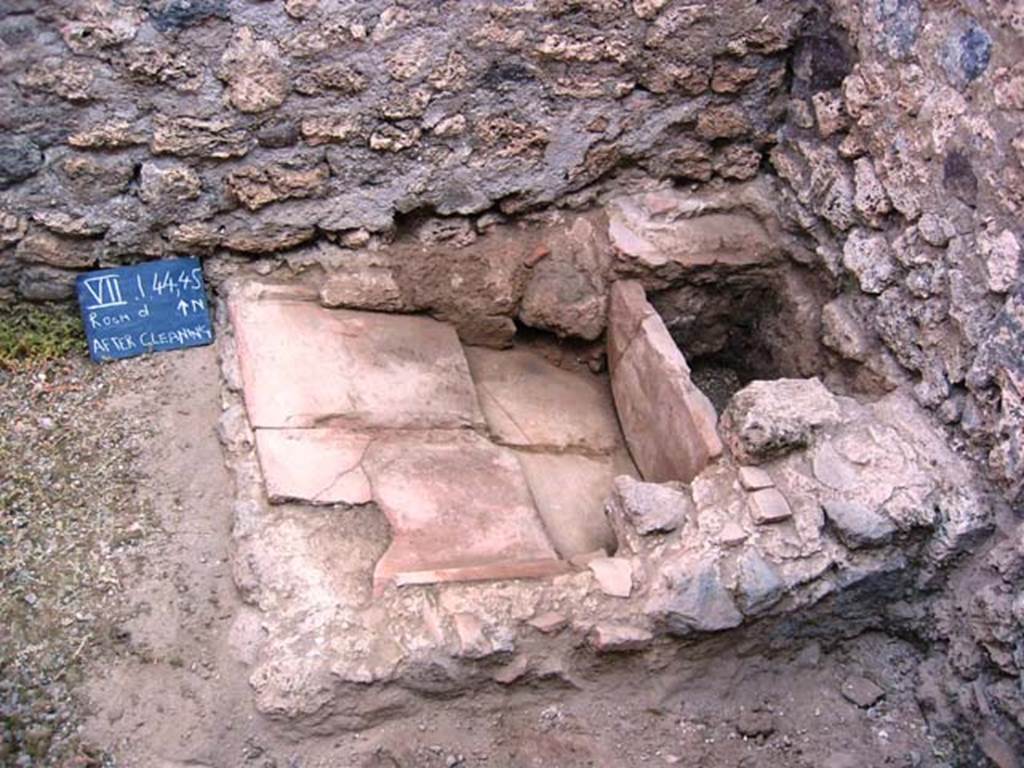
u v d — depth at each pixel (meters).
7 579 2.78
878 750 2.81
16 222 3.14
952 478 2.86
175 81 3.07
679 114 3.48
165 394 3.22
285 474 2.94
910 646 2.97
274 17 3.06
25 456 3.02
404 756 2.67
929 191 2.97
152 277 3.28
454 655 2.66
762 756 2.78
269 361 3.20
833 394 3.12
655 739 2.79
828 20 3.32
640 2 3.28
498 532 2.93
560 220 3.56
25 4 2.90
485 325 3.55
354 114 3.23
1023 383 2.68
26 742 2.56
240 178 3.24
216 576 2.85
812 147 3.41
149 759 2.59
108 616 2.76
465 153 3.37
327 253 3.40
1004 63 2.71
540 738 2.75
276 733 2.64
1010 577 2.74
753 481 2.85
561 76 3.34
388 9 3.12
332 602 2.73
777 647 2.88
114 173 3.15
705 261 3.52
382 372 3.26
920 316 3.02
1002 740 2.73
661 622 2.73
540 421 3.45
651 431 3.28
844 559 2.80
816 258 3.42
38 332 3.29
